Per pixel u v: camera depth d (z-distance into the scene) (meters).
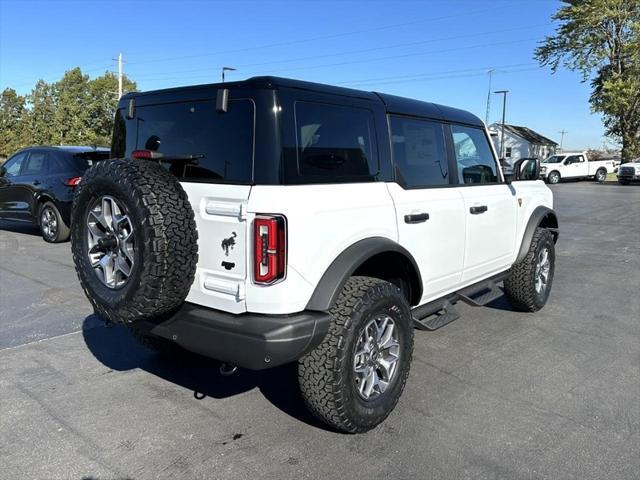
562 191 24.77
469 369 4.18
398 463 2.92
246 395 3.73
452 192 4.12
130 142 3.59
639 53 33.69
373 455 2.99
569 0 36.28
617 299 6.30
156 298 2.75
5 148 44.09
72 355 4.39
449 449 3.06
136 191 2.70
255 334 2.72
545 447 3.09
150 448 3.04
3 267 7.48
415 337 4.90
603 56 35.06
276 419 3.39
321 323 2.85
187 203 2.83
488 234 4.60
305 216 2.78
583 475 2.83
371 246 3.11
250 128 2.87
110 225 2.88
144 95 3.49
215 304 2.93
